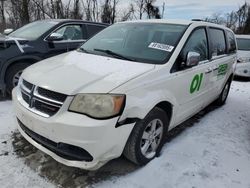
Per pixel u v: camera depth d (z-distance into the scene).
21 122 2.97
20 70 5.12
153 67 3.06
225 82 5.44
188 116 3.99
